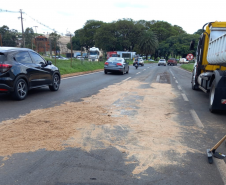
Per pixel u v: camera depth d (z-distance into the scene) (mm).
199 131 5137
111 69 19562
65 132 4734
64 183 2967
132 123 5512
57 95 8844
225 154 4023
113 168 3381
